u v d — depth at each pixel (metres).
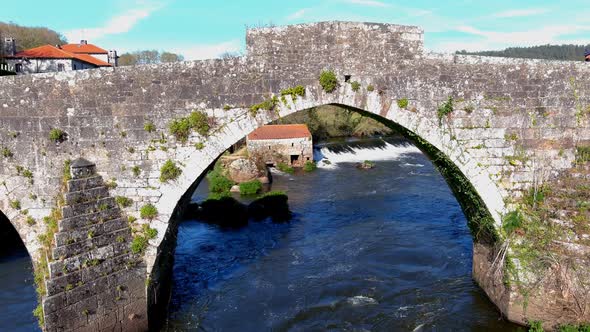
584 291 10.76
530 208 11.92
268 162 42.06
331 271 16.97
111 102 10.80
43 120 10.80
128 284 11.14
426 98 11.70
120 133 10.90
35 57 42.22
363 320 13.18
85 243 10.49
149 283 11.42
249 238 21.66
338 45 11.30
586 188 11.51
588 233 11.04
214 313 13.84
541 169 11.98
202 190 32.91
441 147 11.89
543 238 11.53
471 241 19.48
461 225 22.00
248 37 10.99
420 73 11.62
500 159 11.98
